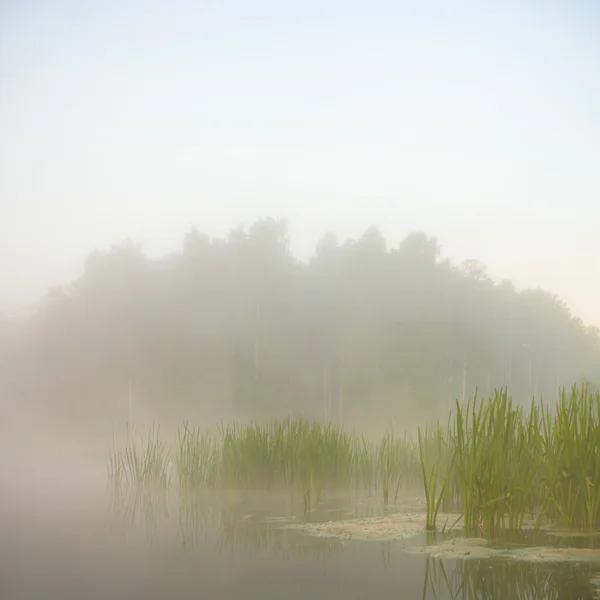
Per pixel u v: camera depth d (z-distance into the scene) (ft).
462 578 14.66
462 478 19.47
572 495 19.62
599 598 13.07
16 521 23.08
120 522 22.84
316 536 19.74
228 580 14.96
